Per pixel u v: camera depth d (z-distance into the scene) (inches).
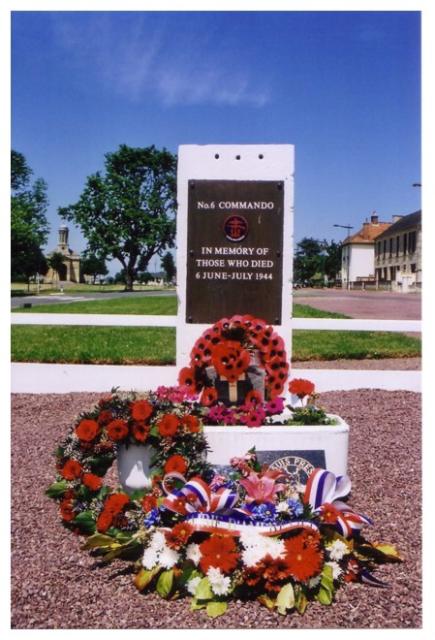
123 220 2185.0
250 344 191.6
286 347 201.2
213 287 201.5
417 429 239.6
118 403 167.3
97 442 163.3
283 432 162.4
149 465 163.5
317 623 120.6
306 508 136.4
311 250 3481.8
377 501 175.0
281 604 123.3
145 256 2240.4
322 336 550.9
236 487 149.3
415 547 149.2
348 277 3034.0
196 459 159.9
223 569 125.6
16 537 156.0
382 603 127.1
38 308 956.0
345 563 136.3
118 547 140.3
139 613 123.7
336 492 146.9
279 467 161.9
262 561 125.5
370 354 418.3
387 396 294.8
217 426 167.3
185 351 202.7
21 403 290.2
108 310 904.3
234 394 186.7
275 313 201.2
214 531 132.3
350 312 887.7
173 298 1398.9
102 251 2150.6
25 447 227.0
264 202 199.8
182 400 173.6
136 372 314.5
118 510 147.9
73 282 2989.7
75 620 120.9
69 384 316.5
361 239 3004.4
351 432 235.6
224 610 124.1
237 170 199.8
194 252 201.2
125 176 2231.8
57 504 176.7
